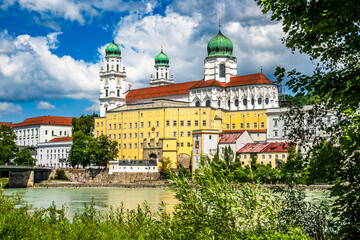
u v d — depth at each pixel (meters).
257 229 18.75
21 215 37.12
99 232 30.17
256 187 19.52
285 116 23.69
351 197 17.64
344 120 20.56
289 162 21.09
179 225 19.67
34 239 30.23
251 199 19.00
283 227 20.70
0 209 41.56
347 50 18.61
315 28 17.00
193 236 18.97
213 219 18.98
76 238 29.80
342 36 18.11
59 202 107.19
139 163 190.25
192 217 19.42
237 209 18.59
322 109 22.36
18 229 31.28
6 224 31.75
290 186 25.81
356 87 17.92
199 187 19.36
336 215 18.17
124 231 30.11
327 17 16.45
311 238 22.95
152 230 27.02
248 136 183.25
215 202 18.80
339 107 19.92
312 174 18.62
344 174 17.94
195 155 184.38
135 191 150.62
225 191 18.94
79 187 183.88
